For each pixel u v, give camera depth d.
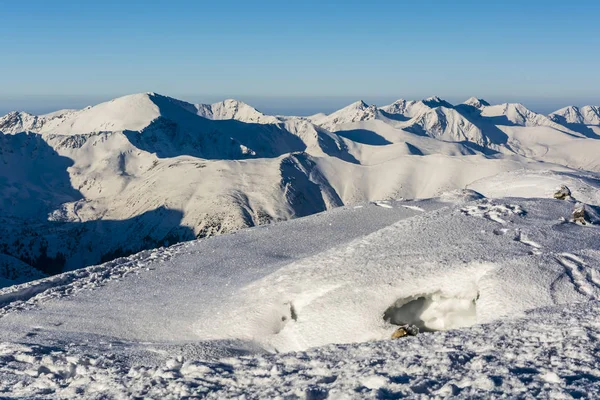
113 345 24.09
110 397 14.58
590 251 25.56
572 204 36.88
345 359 15.56
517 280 22.48
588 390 9.90
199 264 37.72
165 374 16.34
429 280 23.86
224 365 16.67
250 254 39.09
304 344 22.56
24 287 35.28
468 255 25.84
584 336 13.92
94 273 37.56
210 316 26.72
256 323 24.97
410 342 16.48
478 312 21.53
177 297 30.86
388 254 28.03
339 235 42.34
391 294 23.56
